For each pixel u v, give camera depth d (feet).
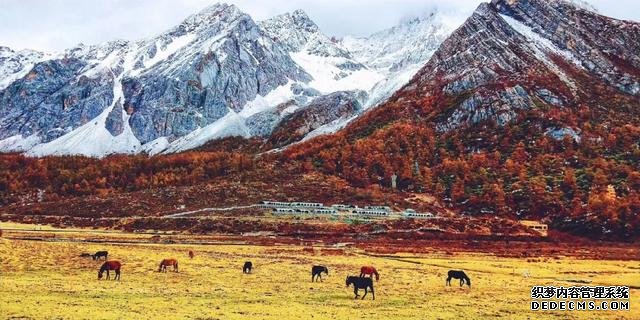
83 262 296.51
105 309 177.27
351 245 553.23
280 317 176.24
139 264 302.66
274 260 368.27
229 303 198.80
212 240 553.64
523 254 504.02
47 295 198.08
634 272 357.00
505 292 248.93
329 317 179.63
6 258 282.36
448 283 275.80
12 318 158.61
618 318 196.85
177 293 215.92
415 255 465.06
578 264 413.18
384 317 183.01
